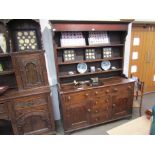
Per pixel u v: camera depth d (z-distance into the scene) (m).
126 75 2.86
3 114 1.88
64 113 2.13
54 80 2.47
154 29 3.32
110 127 2.41
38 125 2.12
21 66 1.95
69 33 2.22
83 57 2.44
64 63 2.18
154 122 1.28
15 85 2.20
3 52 1.93
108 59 2.45
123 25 2.25
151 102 3.24
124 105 2.50
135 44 3.24
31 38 2.06
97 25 2.08
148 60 3.52
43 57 2.02
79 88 2.17
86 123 2.30
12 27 1.97
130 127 1.44
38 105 2.02
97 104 2.28
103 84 2.30
